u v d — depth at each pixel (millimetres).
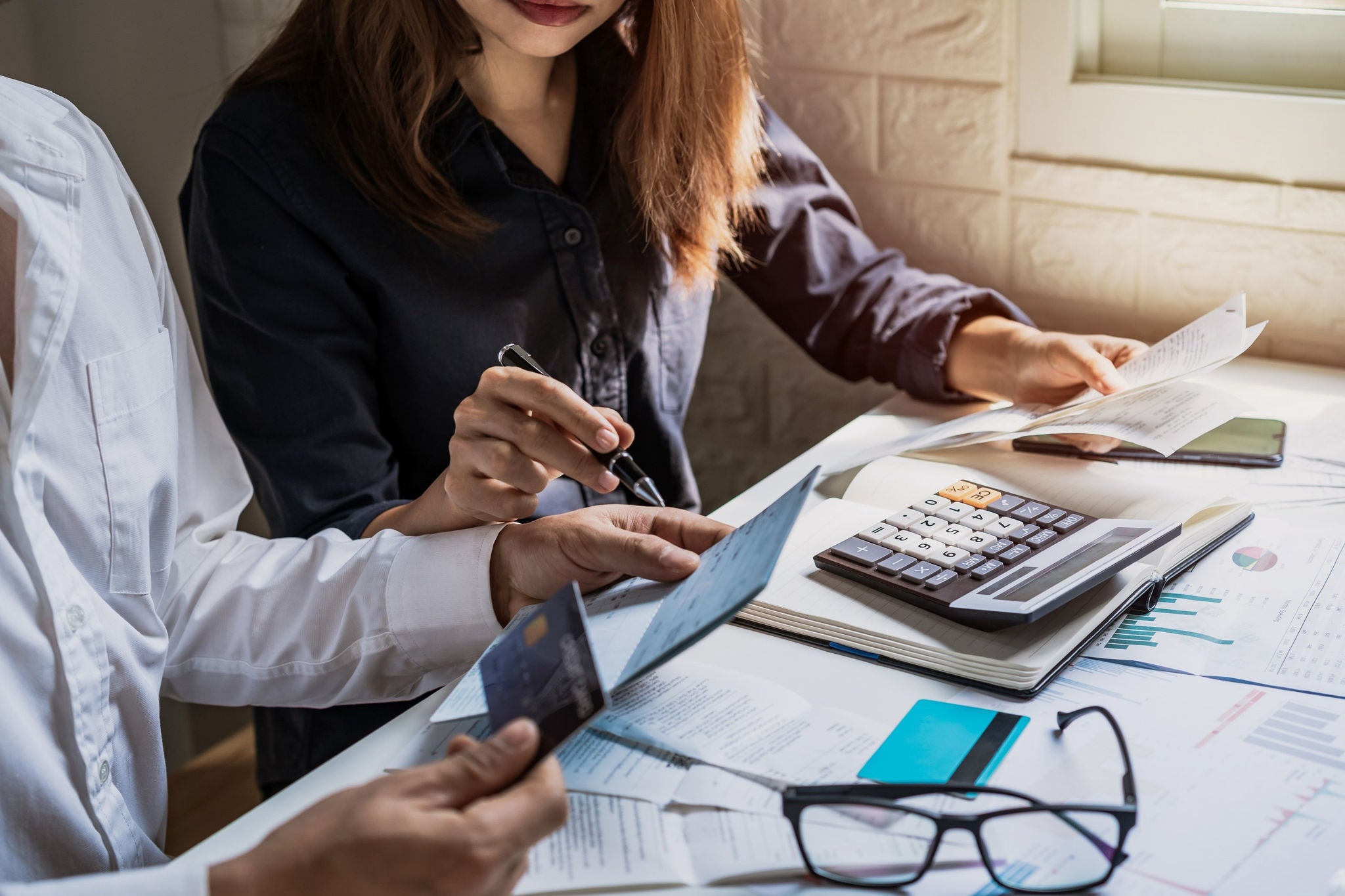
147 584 793
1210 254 1187
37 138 710
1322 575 775
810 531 833
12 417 678
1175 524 762
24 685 692
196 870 497
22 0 1274
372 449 984
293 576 830
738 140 1136
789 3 1344
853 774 598
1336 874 520
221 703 860
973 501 833
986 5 1213
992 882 526
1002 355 1090
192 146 1431
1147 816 561
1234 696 656
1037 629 697
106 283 786
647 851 554
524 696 595
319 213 974
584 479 789
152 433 804
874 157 1355
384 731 679
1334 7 1074
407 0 925
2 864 673
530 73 1051
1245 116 1121
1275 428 992
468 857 481
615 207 1111
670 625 642
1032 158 1251
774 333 1522
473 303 1018
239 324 979
